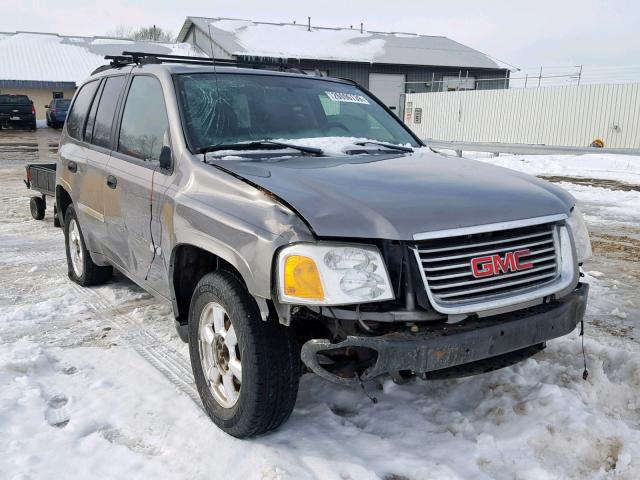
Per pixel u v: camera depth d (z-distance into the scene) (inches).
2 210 394.3
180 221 129.8
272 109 161.5
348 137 164.7
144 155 157.3
